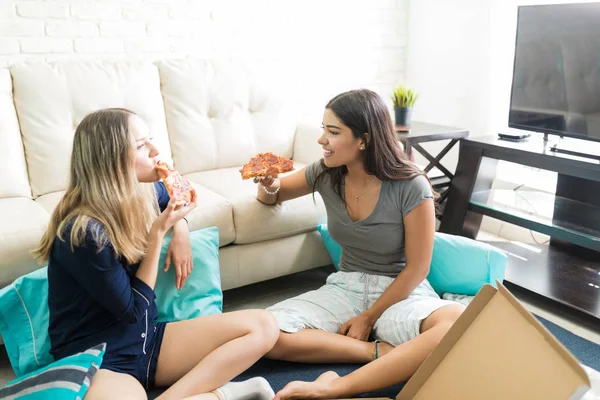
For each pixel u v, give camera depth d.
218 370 1.53
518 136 2.61
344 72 3.45
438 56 3.42
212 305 1.92
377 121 1.80
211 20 2.94
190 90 2.56
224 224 2.12
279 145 2.78
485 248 2.07
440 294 2.17
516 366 1.21
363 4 3.40
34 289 1.73
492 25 3.07
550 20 2.42
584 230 2.31
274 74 2.83
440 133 2.75
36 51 2.54
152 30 2.79
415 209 1.82
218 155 2.61
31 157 2.22
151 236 1.53
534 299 2.38
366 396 1.70
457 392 1.31
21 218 1.88
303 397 1.54
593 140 2.36
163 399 1.43
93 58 2.68
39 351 1.70
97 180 1.43
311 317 1.85
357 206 1.91
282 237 2.29
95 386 1.36
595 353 1.98
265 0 3.07
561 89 2.43
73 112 2.31
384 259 1.93
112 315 1.50
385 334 1.82
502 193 2.77
